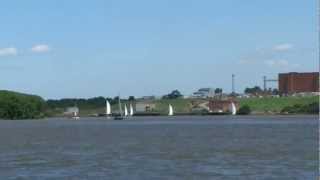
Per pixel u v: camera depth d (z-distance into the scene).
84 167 100.62
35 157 120.56
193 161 108.19
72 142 172.00
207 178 86.00
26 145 160.25
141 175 89.56
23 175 91.75
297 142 158.75
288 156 115.62
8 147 152.75
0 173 94.25
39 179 87.38
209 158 113.75
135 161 109.25
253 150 132.00
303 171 91.56
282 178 85.06
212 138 186.25
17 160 114.50
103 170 96.12
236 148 138.88
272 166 98.56
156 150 135.38
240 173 90.50
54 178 88.25
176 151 131.50
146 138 190.38
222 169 95.50
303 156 115.06
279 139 175.00
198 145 151.62
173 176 88.31
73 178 87.94
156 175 89.38
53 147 150.25
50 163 107.94
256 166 98.88
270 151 128.38
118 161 109.69
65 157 119.62
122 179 86.12
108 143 165.00
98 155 123.44
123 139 185.75
